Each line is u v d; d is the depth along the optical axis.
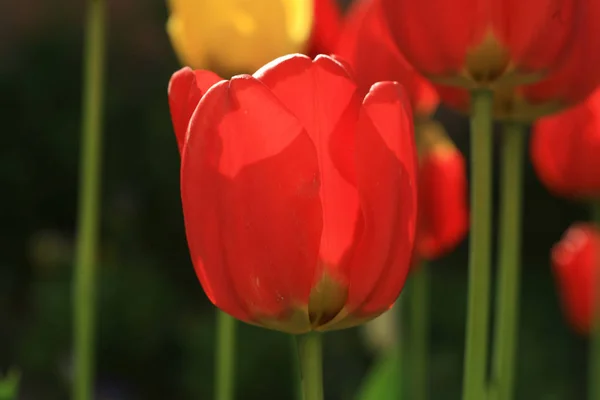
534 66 0.81
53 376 3.96
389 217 0.77
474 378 0.82
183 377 4.00
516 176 0.87
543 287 4.38
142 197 4.96
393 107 0.77
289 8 0.95
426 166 1.03
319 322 0.78
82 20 5.53
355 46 0.92
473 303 0.82
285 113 0.76
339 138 0.77
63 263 4.30
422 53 0.82
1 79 5.29
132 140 5.09
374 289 0.78
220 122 0.76
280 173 0.76
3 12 5.43
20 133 5.22
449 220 1.04
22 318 4.83
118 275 4.27
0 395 0.88
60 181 5.23
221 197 0.76
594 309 1.16
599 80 0.84
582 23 0.82
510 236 0.87
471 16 0.81
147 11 5.39
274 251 0.77
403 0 0.82
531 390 3.68
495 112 0.85
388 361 1.05
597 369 1.10
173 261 4.83
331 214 0.77
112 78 5.27
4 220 5.14
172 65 5.36
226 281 0.77
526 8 0.81
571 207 4.80
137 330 4.15
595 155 1.00
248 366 3.58
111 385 4.05
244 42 0.95
